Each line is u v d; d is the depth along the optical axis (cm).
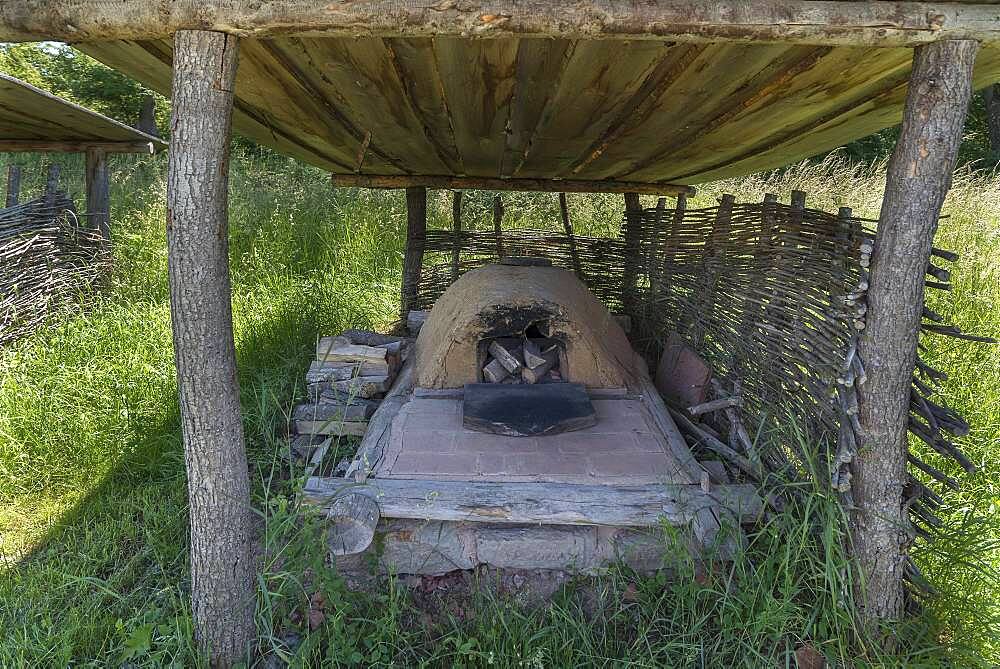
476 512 291
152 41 275
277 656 266
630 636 273
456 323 411
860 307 247
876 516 250
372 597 278
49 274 607
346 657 251
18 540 346
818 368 291
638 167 539
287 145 516
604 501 294
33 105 520
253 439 429
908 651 249
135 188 994
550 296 411
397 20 211
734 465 358
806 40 215
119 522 353
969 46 216
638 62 276
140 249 756
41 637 270
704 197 1023
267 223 867
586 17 210
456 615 287
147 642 237
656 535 295
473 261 695
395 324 700
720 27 211
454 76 304
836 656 245
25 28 222
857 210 804
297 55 287
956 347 478
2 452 399
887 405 243
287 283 754
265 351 570
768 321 352
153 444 421
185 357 236
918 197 228
